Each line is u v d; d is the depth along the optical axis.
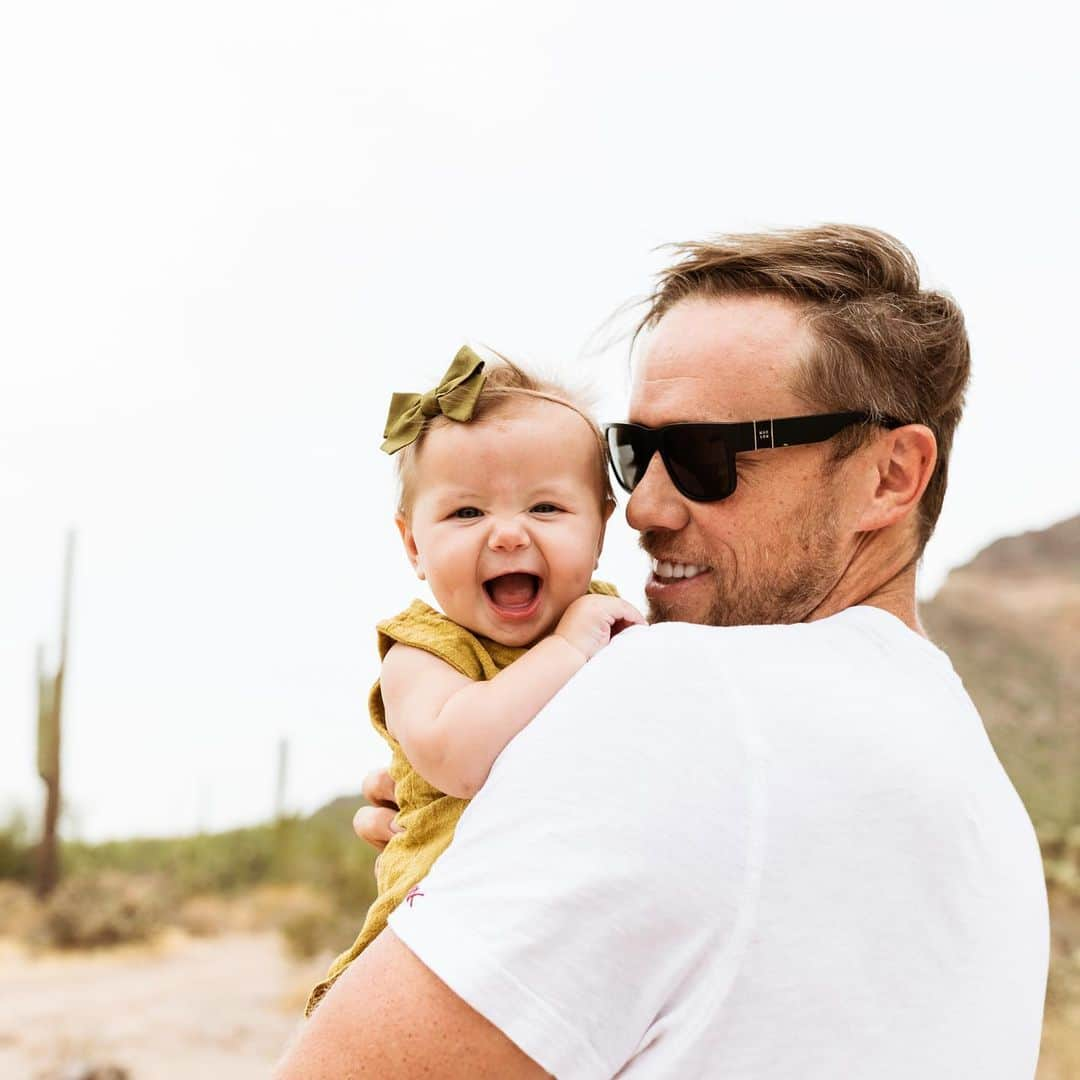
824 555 2.14
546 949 1.52
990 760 1.99
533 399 2.19
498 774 1.69
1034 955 1.94
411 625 2.12
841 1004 1.56
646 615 2.31
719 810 1.56
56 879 23.52
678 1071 1.53
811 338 2.13
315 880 23.75
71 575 24.86
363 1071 1.55
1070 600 33.66
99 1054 14.58
